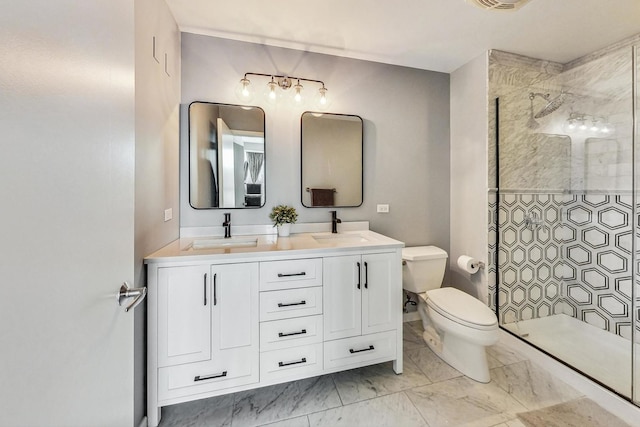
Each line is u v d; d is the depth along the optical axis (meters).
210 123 1.97
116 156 0.72
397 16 1.76
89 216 0.57
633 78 1.89
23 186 0.38
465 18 1.78
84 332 0.55
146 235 1.36
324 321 1.59
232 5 1.65
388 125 2.38
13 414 0.36
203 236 1.97
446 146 2.55
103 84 0.64
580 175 2.24
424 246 2.47
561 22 1.81
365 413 1.43
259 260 1.47
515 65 2.21
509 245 2.22
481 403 1.49
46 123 0.43
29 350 0.40
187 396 1.37
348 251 1.62
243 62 2.03
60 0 0.46
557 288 2.36
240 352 1.45
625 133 1.95
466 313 1.70
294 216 2.00
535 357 1.87
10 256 0.36
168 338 1.35
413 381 1.68
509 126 2.19
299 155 2.17
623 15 1.74
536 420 1.38
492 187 2.17
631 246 1.94
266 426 1.36
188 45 1.93
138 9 1.25
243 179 2.04
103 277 0.64
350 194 2.29
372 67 2.32
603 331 2.08
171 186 1.75
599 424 1.35
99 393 0.62
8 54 0.35
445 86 2.53
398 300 1.73
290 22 1.82
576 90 2.25
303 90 2.16
